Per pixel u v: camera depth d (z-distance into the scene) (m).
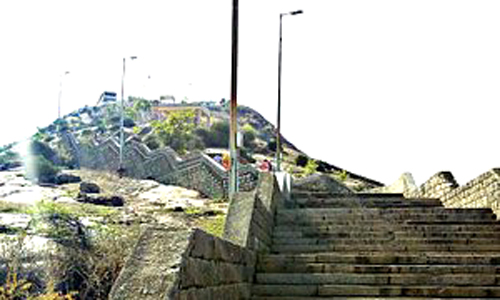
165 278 5.51
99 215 20.75
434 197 19.00
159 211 24.66
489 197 14.85
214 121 68.50
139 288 5.43
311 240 13.19
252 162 45.81
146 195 33.22
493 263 10.63
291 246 12.90
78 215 18.94
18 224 16.17
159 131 57.12
